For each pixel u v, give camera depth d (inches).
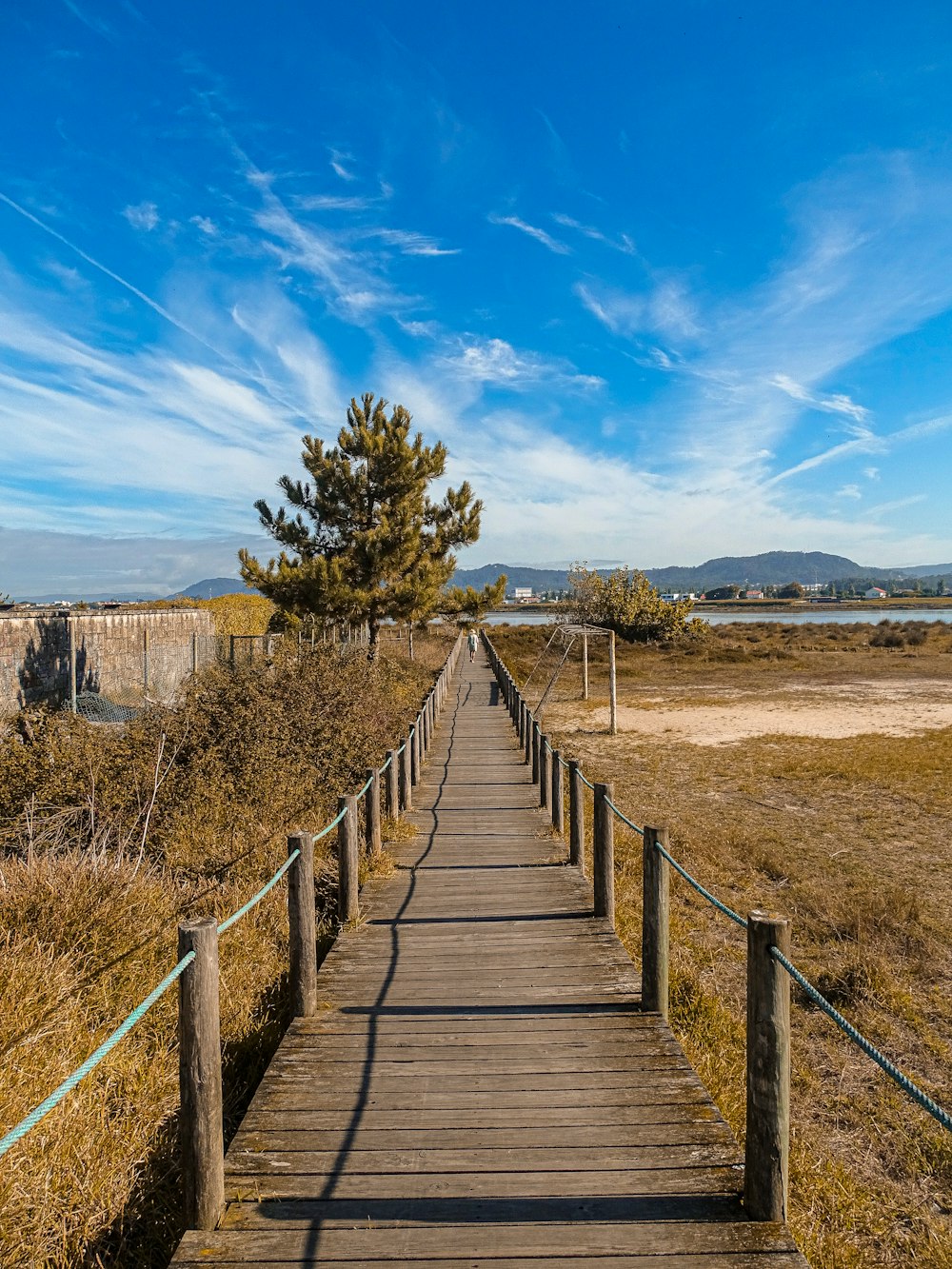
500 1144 131.3
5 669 469.1
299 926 180.2
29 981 165.3
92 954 191.6
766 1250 107.3
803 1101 190.7
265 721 380.8
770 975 113.2
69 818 305.4
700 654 1572.3
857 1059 210.7
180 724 362.0
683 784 554.6
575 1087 149.2
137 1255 118.3
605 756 665.0
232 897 247.6
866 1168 167.0
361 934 235.0
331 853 316.5
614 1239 109.4
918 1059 209.8
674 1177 122.6
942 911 311.3
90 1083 144.6
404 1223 112.7
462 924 241.9
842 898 320.5
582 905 259.1
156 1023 175.5
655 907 180.5
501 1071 155.5
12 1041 148.9
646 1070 155.4
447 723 765.3
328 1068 157.3
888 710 904.3
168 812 311.7
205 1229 112.3
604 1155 128.2
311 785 373.1
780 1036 113.0
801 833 427.8
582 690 1137.4
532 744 490.3
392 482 750.5
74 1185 122.3
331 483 749.9
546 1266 104.5
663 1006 180.7
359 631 1007.6
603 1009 183.2
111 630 606.5
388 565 747.4
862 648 1747.0
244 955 214.2
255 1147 131.5
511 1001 187.9
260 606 1238.3
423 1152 129.3
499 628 2357.3
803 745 698.2
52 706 493.7
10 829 283.6
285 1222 113.6
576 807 302.4
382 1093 147.8
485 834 356.8
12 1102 130.7
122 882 226.2
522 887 279.1
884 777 561.6
